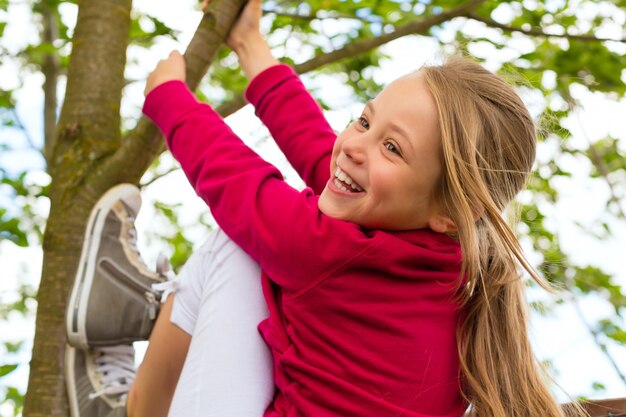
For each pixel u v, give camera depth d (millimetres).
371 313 1562
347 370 1562
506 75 1823
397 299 1571
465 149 1590
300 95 2100
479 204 1592
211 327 1699
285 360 1604
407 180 1573
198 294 1785
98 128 2152
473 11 3492
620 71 3939
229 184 1754
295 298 1611
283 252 1617
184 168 1872
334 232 1578
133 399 1817
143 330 1890
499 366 1644
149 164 2125
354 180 1604
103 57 2225
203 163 1827
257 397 1668
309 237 1594
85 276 1911
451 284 1607
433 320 1598
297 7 4059
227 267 1751
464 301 1604
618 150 4938
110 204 2014
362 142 1598
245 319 1704
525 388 1641
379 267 1564
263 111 2115
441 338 1604
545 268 2021
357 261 1561
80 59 2225
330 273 1573
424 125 1579
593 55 3916
